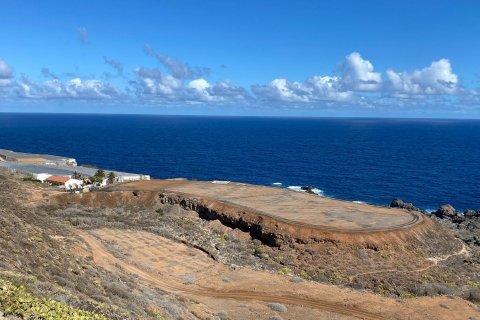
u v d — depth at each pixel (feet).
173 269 159.84
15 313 53.93
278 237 191.31
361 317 126.00
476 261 192.03
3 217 104.27
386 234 190.49
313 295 140.77
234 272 161.89
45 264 86.69
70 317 58.90
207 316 112.37
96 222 210.38
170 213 237.25
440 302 140.87
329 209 232.53
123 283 108.78
